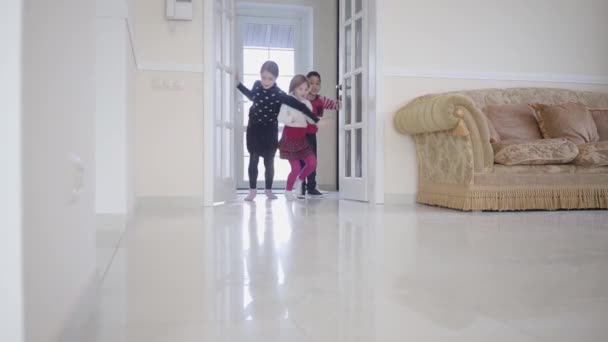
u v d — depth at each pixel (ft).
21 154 2.08
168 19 13.43
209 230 8.27
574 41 15.46
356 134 15.69
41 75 2.46
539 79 15.20
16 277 2.07
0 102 2.07
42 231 2.44
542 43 15.23
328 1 22.29
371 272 5.11
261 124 15.35
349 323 3.47
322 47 22.24
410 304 3.95
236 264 5.46
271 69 15.11
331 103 16.66
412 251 6.33
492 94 14.12
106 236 7.38
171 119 13.52
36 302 2.31
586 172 12.19
